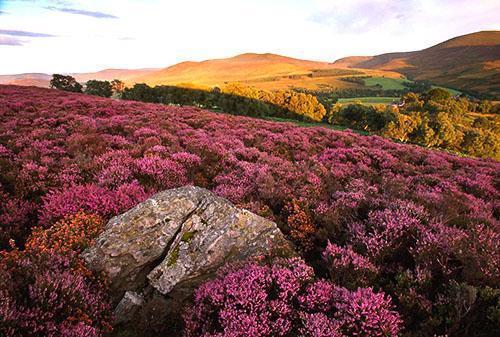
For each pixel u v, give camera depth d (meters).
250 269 5.27
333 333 4.04
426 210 7.84
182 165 11.12
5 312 3.93
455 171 15.48
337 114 106.31
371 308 4.38
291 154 16.75
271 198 9.14
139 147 12.68
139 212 6.34
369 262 5.75
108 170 9.55
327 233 7.23
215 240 6.03
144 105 27.92
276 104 110.00
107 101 27.62
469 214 8.62
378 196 9.12
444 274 5.36
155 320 5.06
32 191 8.80
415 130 81.69
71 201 7.36
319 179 10.95
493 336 4.41
